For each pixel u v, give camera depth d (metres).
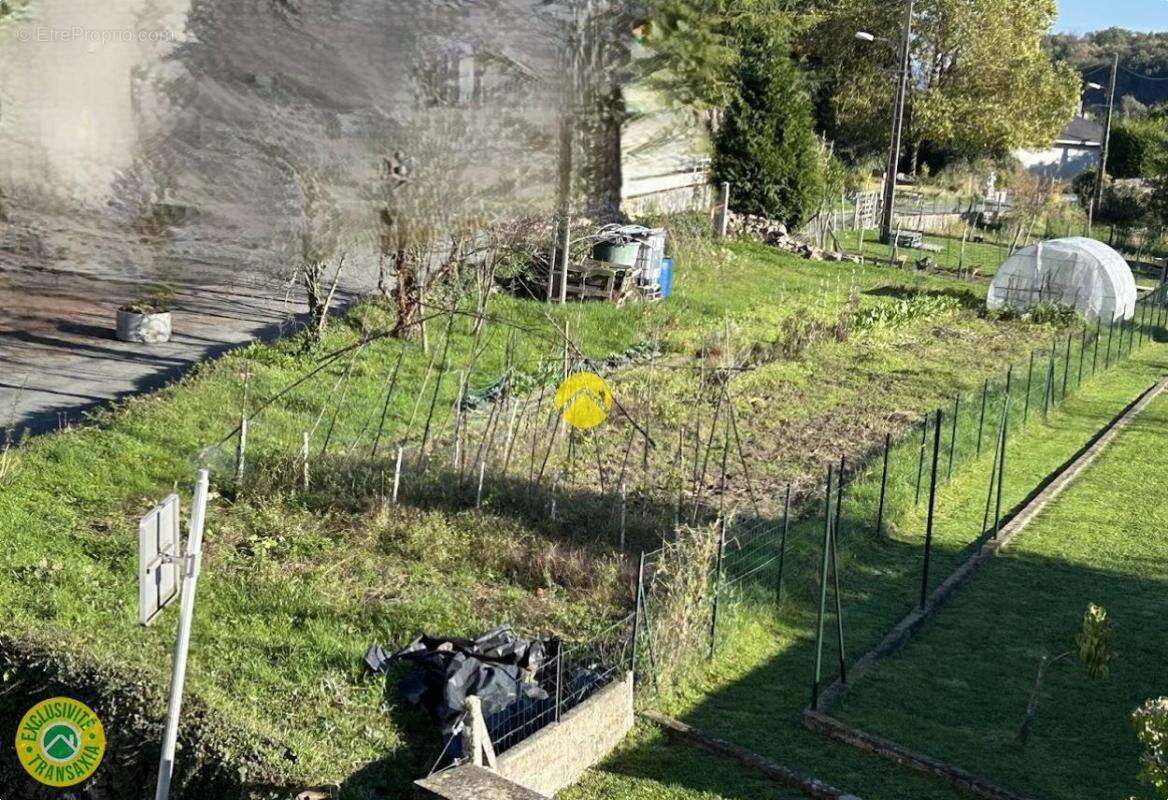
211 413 13.38
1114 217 46.34
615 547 10.60
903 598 10.71
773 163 31.23
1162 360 22.94
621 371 17.69
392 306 18.27
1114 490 14.40
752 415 16.06
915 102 45.56
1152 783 6.23
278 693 7.65
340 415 13.91
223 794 6.56
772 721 8.27
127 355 15.80
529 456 12.80
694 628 8.89
